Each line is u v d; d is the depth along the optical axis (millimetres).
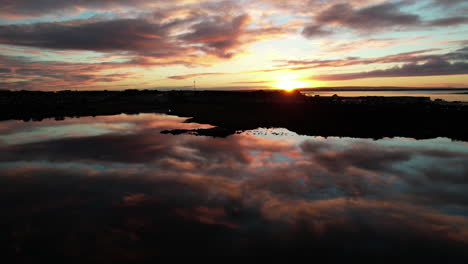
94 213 10156
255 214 10023
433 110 33562
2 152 18938
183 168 15094
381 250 7980
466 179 13195
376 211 10195
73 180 13406
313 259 7645
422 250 7957
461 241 8336
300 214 10008
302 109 40938
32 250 8023
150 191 12031
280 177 13602
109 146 20625
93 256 7750
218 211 10258
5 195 11742
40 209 10484
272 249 8062
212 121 33031
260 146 20016
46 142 22297
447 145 19828
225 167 15211
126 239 8555
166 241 8445
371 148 19125
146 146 20500
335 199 11203
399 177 13547
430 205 10664
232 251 7980
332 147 19484
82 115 44062
